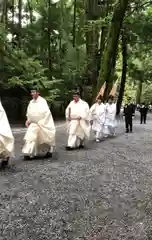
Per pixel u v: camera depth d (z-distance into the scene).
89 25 30.84
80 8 36.72
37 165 9.54
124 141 16.17
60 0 34.03
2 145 8.73
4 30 25.75
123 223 5.23
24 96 28.47
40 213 5.61
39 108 10.49
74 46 35.41
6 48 26.06
